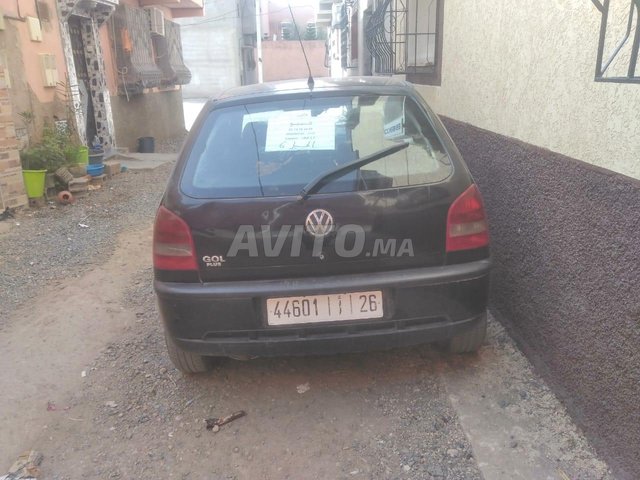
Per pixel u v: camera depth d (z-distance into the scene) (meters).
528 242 3.14
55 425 2.95
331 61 26.59
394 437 2.73
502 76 3.54
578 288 2.60
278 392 3.15
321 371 3.32
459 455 2.58
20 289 4.74
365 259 2.71
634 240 2.14
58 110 8.84
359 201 2.67
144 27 13.85
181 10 17.52
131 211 7.33
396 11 7.19
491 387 3.03
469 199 2.79
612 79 2.24
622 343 2.26
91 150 9.30
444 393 3.04
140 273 5.05
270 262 2.70
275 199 2.67
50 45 8.73
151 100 14.79
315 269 2.71
